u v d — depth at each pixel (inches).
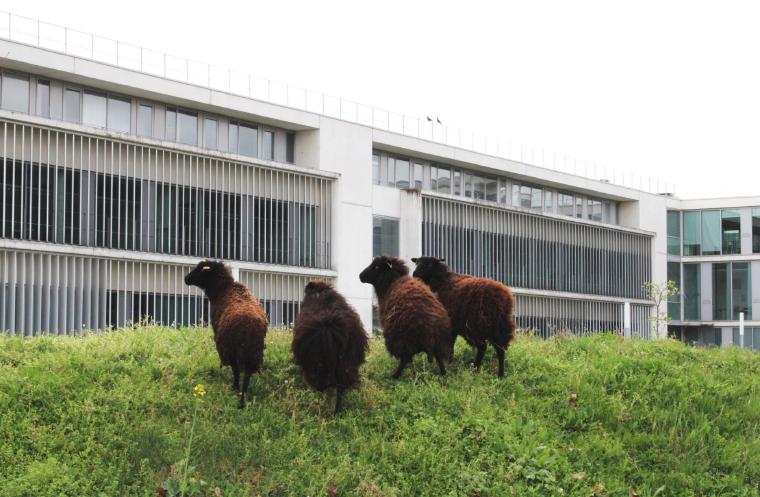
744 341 2321.6
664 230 2378.2
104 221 1318.9
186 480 422.3
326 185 1632.6
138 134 1444.4
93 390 495.5
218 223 1467.8
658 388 599.5
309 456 463.5
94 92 1396.4
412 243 1736.0
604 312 2174.0
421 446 481.7
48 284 1239.5
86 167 1305.4
